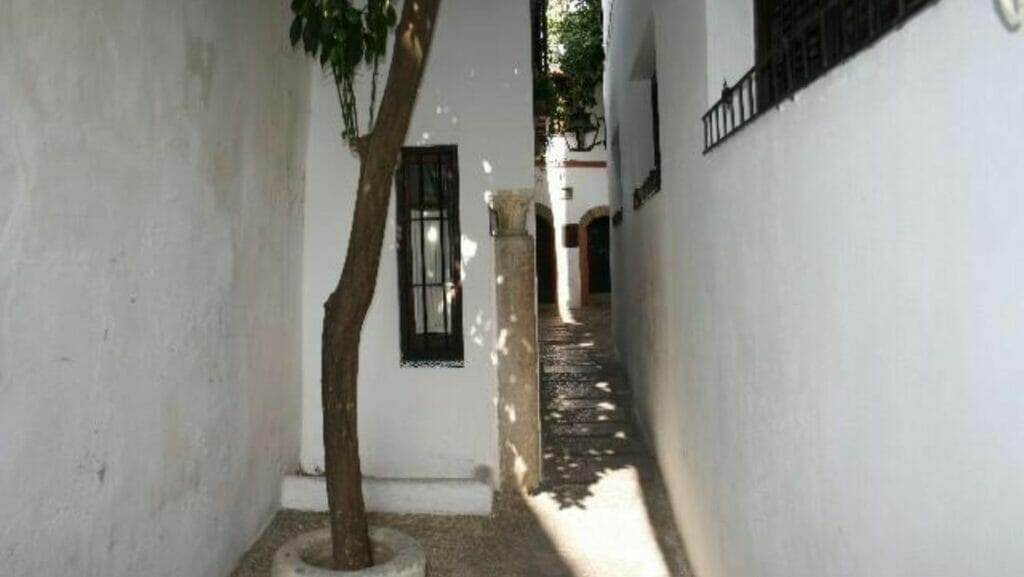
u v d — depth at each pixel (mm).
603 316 17734
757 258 3010
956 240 1479
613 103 11281
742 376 3326
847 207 2041
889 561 1831
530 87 6191
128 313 3732
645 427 7637
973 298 1424
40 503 3090
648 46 7273
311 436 6207
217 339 4719
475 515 5949
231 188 4926
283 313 5828
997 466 1358
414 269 6387
